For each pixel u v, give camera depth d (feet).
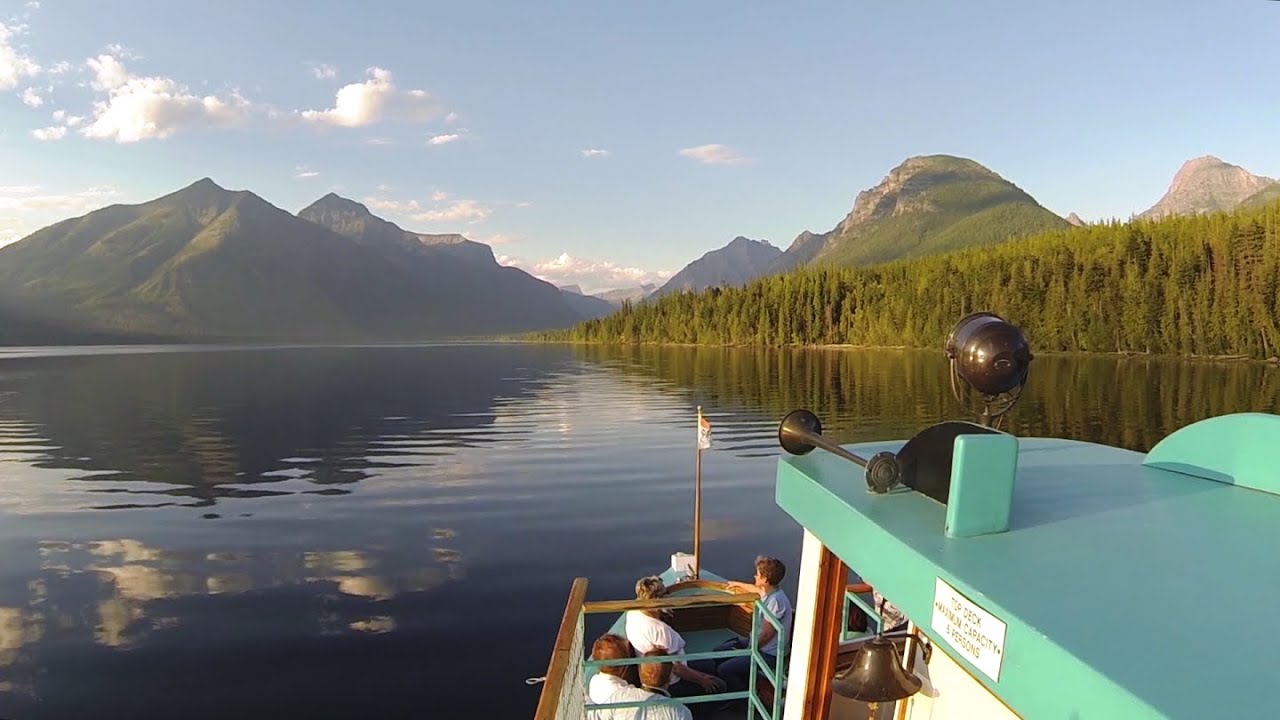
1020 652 6.15
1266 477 10.74
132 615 50.62
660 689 20.26
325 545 67.77
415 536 70.49
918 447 10.11
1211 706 4.85
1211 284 336.70
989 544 8.16
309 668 41.73
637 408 191.31
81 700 38.63
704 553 64.13
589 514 78.33
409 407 203.00
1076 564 7.51
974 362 10.27
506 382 299.79
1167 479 11.48
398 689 39.17
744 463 108.88
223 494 92.12
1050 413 165.27
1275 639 5.85
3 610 51.65
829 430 139.85
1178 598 6.68
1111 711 5.20
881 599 17.40
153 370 412.57
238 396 245.04
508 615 49.55
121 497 90.94
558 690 10.62
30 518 79.97
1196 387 218.38
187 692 39.29
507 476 101.35
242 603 52.60
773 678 17.34
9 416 186.50
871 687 12.15
